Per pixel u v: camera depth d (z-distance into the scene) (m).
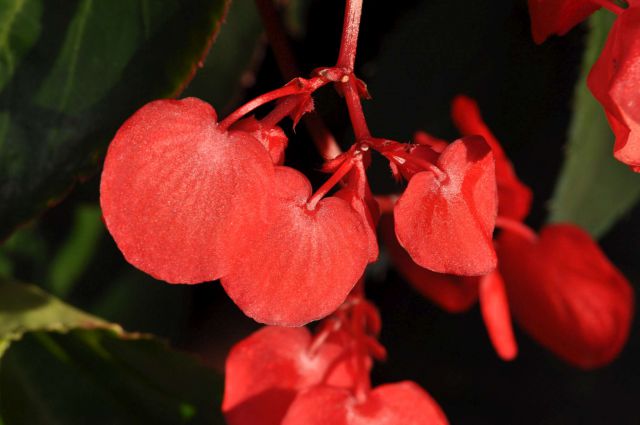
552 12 0.30
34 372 0.40
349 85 0.30
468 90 0.41
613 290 0.39
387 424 0.33
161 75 0.33
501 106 0.41
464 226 0.29
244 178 0.28
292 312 0.29
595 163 0.41
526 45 0.41
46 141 0.34
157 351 0.38
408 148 0.29
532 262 0.39
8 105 0.34
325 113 0.39
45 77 0.34
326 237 0.29
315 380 0.34
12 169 0.34
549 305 0.39
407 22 0.41
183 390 0.39
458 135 0.41
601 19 0.39
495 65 0.41
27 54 0.34
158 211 0.28
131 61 0.33
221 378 0.38
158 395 0.39
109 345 0.39
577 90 0.40
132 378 0.39
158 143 0.28
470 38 0.41
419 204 0.29
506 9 0.41
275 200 0.28
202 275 0.29
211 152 0.28
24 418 0.40
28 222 0.34
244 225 0.28
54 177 0.34
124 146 0.28
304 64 0.41
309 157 0.40
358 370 0.33
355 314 0.34
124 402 0.40
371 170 0.39
